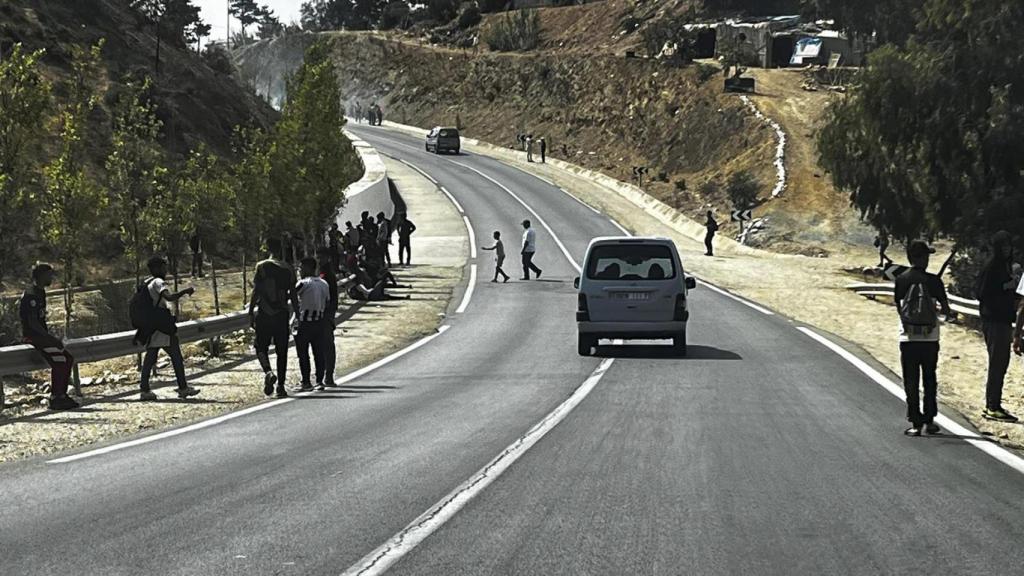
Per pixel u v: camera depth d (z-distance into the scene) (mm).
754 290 35125
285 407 13672
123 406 14164
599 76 106062
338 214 41125
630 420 11930
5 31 56406
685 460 9367
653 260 19359
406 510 7359
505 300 31719
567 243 51844
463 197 68875
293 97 40719
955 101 31078
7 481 8719
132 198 26266
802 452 9820
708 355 19453
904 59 32094
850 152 34000
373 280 32062
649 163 88312
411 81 133500
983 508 7461
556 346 21344
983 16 29844
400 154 94812
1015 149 29750
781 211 64062
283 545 6398
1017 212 28844
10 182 20531
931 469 8992
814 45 96000
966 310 24844
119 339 15633
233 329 20234
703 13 118500
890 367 17844
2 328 20594
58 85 54156
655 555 6156
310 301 15539
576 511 7312
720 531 6742
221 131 62562
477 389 15219
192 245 39281
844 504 7570
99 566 5957
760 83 89688
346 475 8719
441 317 27750
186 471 9031
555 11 140250
